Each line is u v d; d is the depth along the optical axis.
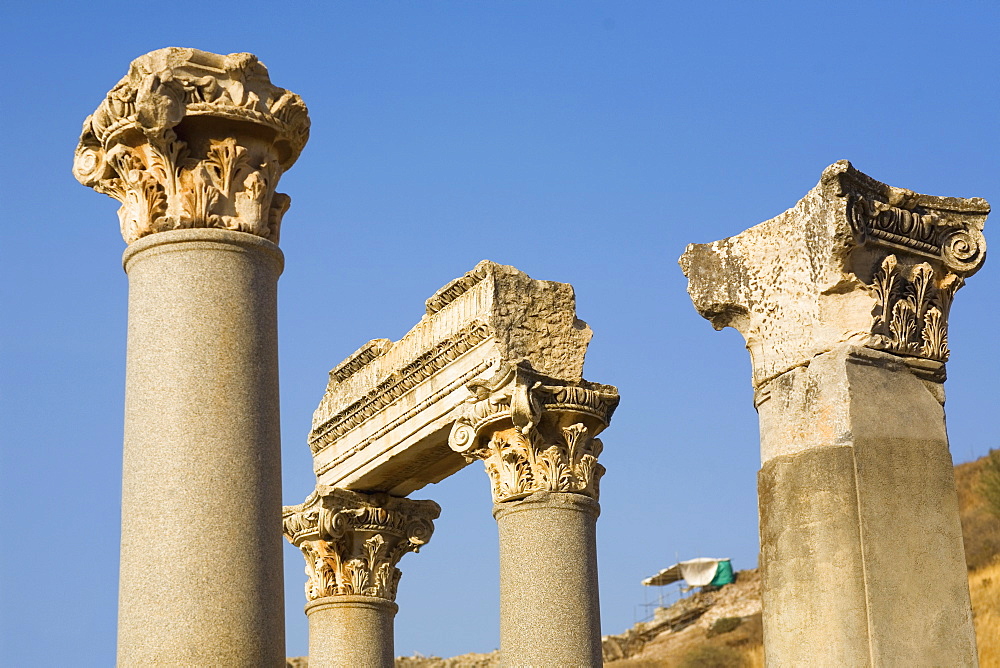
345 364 23.34
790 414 11.84
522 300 19.95
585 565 18.88
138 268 12.38
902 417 11.64
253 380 12.05
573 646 18.39
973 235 12.47
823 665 10.93
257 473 11.79
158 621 11.21
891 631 10.93
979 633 54.25
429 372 21.28
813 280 11.95
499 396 19.19
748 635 69.94
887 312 11.90
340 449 23.48
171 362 11.90
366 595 22.92
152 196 12.52
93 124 13.07
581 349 19.97
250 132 12.86
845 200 11.66
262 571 11.56
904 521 11.30
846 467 11.32
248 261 12.43
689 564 83.44
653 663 70.00
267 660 11.37
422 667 53.09
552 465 19.06
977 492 68.69
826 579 11.12
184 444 11.65
